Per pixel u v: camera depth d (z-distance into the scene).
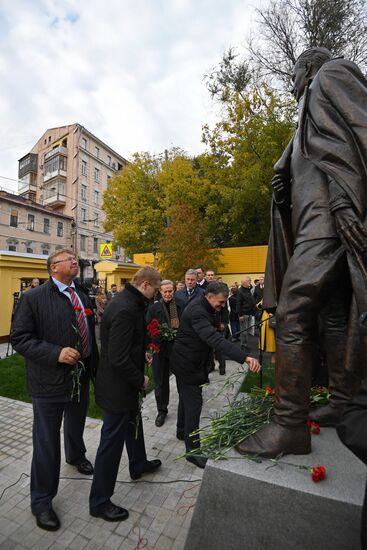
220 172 17.27
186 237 15.41
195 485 2.50
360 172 1.62
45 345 2.18
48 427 2.17
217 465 1.59
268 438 1.69
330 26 11.87
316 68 2.16
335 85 1.79
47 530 2.05
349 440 0.96
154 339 3.61
